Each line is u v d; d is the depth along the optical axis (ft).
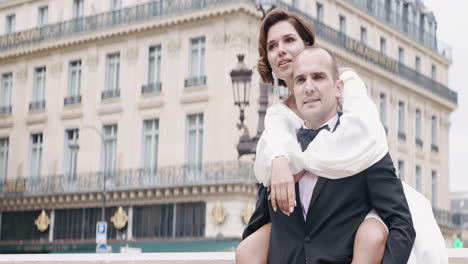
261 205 8.64
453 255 11.35
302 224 7.99
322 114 8.25
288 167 7.93
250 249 8.45
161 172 102.73
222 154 97.35
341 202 7.77
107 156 109.81
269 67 10.26
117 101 109.70
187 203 98.99
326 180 7.84
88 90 113.39
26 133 120.16
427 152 144.87
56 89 117.39
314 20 110.83
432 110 148.46
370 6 131.75
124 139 107.86
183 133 101.76
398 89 135.33
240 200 95.20
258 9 40.83
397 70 134.72
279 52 9.58
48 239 113.19
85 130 112.47
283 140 8.21
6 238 118.52
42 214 114.11
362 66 123.24
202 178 98.02
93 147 110.93
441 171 150.82
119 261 13.38
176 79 103.91
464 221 157.79
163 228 100.48
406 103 138.21
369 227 7.57
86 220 109.09
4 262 14.48
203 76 100.94
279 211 8.16
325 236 7.82
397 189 7.68
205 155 99.09
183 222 98.73
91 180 109.81
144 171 104.47
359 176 7.77
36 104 119.65
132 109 107.76
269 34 9.73
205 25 101.96
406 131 137.18
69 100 115.34
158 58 107.14
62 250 110.93
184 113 102.22
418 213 8.04
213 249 95.14
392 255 7.32
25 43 121.90
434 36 155.22
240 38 98.48
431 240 7.86
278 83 10.44
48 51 119.14
